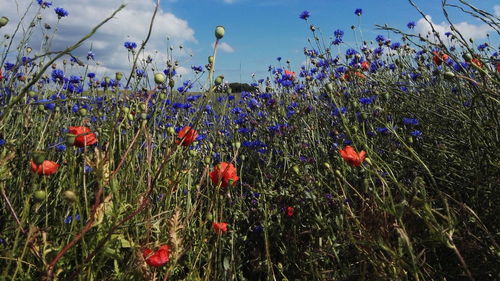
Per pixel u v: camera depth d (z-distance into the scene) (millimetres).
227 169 501
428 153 674
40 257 390
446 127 723
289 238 596
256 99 1382
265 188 706
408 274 451
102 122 683
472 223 500
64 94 947
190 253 503
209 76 431
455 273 451
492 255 428
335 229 549
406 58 1257
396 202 514
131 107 643
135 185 536
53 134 689
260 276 578
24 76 809
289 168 751
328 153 797
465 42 487
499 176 511
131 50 986
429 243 451
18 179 519
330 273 509
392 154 698
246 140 1013
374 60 1366
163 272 452
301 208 629
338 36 1367
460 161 614
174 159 590
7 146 533
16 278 403
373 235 448
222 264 567
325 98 1115
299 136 932
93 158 510
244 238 607
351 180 658
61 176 552
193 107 931
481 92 464
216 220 538
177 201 551
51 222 526
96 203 381
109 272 478
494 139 513
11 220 475
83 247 401
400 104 899
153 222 461
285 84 1245
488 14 488
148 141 499
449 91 867
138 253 423
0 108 351
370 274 446
